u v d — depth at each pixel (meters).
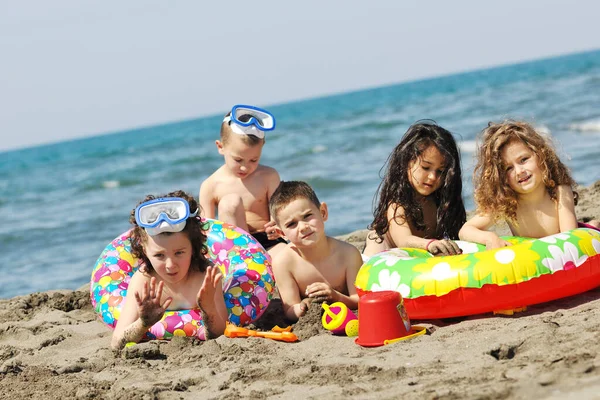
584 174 15.30
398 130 34.66
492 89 63.72
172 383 4.86
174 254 5.79
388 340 5.25
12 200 28.98
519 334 4.81
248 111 7.78
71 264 13.77
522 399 3.70
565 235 5.66
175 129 106.62
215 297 5.92
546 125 25.45
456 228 6.70
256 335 5.78
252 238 6.91
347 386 4.36
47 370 5.45
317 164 24.92
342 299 6.23
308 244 6.18
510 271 5.39
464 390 3.90
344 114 60.19
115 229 17.52
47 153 88.44
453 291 5.46
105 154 56.12
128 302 6.05
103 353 5.86
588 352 4.15
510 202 6.23
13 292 11.82
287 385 4.56
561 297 5.66
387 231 6.77
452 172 6.50
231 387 4.68
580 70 72.38
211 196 7.82
